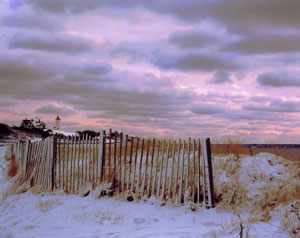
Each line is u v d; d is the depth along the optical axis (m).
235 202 7.02
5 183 12.44
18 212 7.52
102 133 9.03
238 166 8.88
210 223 5.88
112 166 9.41
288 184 7.37
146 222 6.12
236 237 4.59
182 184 7.42
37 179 11.07
